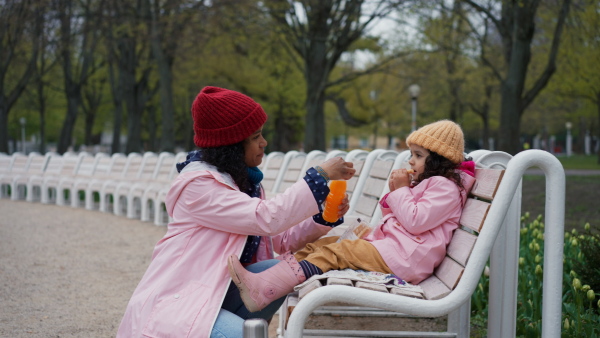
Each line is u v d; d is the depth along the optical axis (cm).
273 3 1677
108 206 1258
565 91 2108
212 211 246
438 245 263
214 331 229
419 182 283
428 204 264
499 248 285
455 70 2508
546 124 4631
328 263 262
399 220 273
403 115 3500
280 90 2808
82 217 1094
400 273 263
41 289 541
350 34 1775
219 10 1652
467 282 222
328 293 215
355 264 263
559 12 1296
